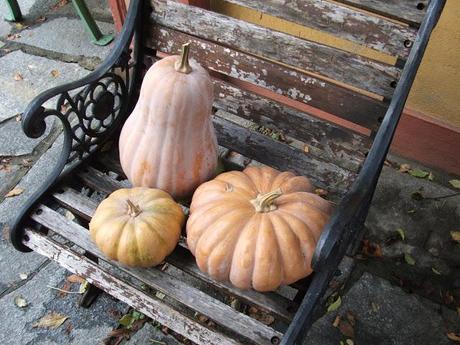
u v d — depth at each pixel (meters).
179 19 1.59
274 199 1.29
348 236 1.27
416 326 1.81
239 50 1.56
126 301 1.41
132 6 1.58
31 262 1.98
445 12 1.84
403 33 1.32
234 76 1.61
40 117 1.43
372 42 1.37
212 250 1.27
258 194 1.35
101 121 1.67
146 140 1.44
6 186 2.26
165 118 1.37
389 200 2.17
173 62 1.40
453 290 1.90
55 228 1.50
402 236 2.05
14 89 2.70
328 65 1.44
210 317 1.32
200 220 1.31
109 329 1.80
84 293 1.85
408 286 1.91
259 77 1.57
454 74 2.00
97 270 1.44
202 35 1.58
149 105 1.38
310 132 1.58
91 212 1.52
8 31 3.04
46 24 3.08
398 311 1.84
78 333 1.79
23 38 2.99
